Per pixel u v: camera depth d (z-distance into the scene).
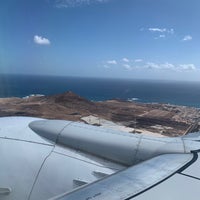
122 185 4.12
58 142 7.57
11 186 6.70
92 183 4.23
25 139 7.57
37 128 8.02
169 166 5.22
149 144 6.86
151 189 4.02
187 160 5.67
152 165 5.27
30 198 6.59
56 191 6.54
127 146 6.94
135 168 5.05
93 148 7.20
